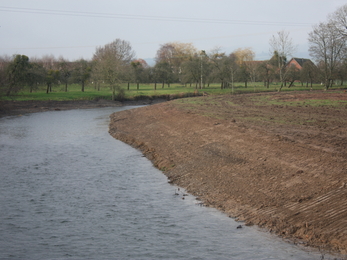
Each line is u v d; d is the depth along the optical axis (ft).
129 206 38.52
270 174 41.50
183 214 35.58
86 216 35.60
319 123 66.95
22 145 80.28
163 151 65.36
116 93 233.55
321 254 25.40
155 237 29.99
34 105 187.01
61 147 77.05
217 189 42.06
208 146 59.67
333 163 38.93
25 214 36.40
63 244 28.94
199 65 285.23
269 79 303.89
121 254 26.86
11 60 200.75
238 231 30.71
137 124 103.65
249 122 71.61
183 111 101.45
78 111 176.35
